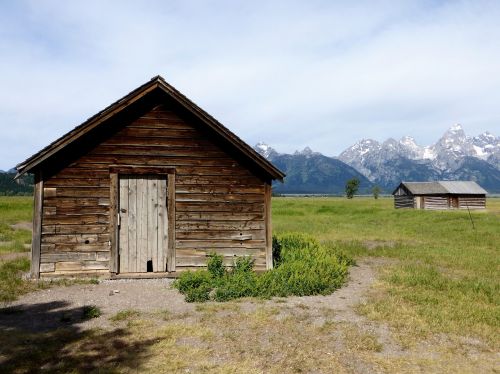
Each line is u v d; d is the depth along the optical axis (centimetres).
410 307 968
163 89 1259
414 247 2002
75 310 919
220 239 1303
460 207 5978
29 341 725
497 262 1572
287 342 739
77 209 1229
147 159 1278
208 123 1277
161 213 1293
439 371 634
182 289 1089
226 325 825
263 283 1106
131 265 1264
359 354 691
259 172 1345
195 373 612
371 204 7138
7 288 1073
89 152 1248
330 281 1180
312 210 4966
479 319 873
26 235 2378
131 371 612
